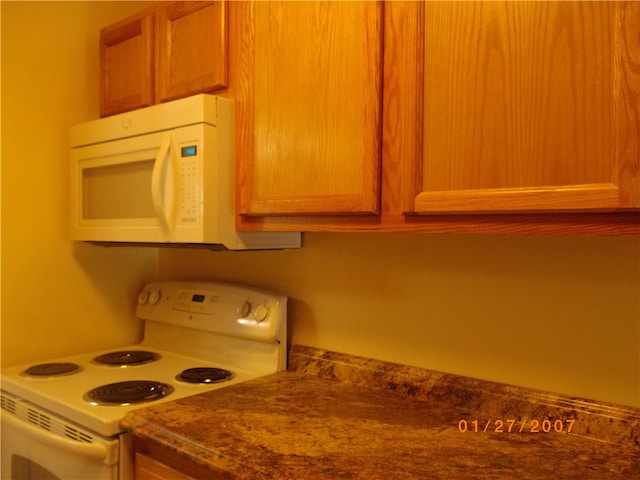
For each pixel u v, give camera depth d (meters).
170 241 1.36
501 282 1.20
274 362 1.55
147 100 1.56
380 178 1.05
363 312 1.45
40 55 1.66
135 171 1.50
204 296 1.72
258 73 1.28
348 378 1.43
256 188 1.29
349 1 1.09
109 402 1.25
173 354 1.80
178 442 1.03
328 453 0.97
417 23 0.98
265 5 1.26
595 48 0.79
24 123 1.63
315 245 1.55
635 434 1.00
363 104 1.07
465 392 1.22
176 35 1.48
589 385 1.08
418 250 1.34
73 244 1.77
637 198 0.74
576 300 1.09
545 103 0.84
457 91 0.94
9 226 1.60
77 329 1.79
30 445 1.33
